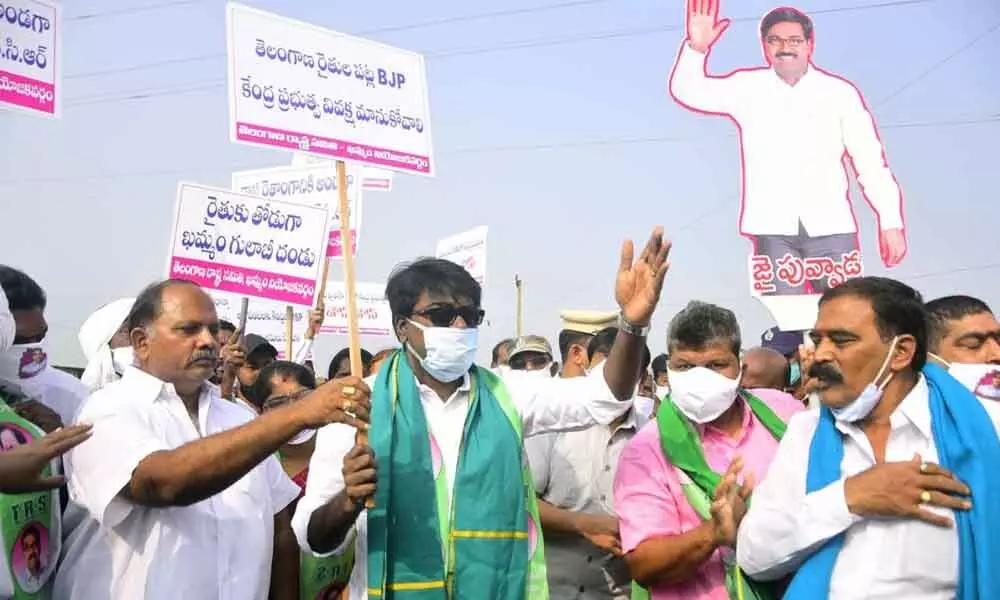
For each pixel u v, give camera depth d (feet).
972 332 11.80
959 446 8.56
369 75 12.21
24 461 8.81
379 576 10.09
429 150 12.57
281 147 11.45
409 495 10.44
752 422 11.97
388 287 11.28
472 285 11.05
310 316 23.43
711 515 10.53
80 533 10.53
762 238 21.31
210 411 11.60
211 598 10.37
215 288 20.70
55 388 13.99
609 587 14.33
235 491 10.96
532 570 10.79
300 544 10.61
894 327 8.88
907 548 8.41
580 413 11.37
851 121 21.61
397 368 11.12
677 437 11.55
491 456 10.71
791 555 9.02
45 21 16.81
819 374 9.14
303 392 17.19
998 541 8.26
